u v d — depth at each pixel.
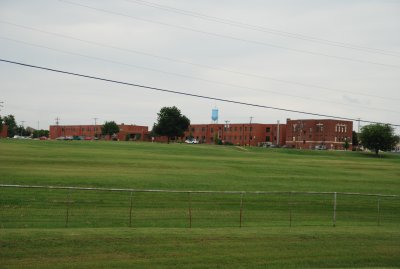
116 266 17.78
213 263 18.88
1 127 197.62
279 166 73.19
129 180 46.41
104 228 24.80
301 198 41.72
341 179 59.16
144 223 28.30
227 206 36.66
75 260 18.22
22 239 20.50
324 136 187.62
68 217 28.92
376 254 21.64
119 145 116.19
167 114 189.12
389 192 49.59
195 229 25.52
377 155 135.50
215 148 123.56
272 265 19.11
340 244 23.05
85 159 67.56
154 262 18.53
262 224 29.64
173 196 38.69
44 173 48.12
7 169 50.44
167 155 86.50
